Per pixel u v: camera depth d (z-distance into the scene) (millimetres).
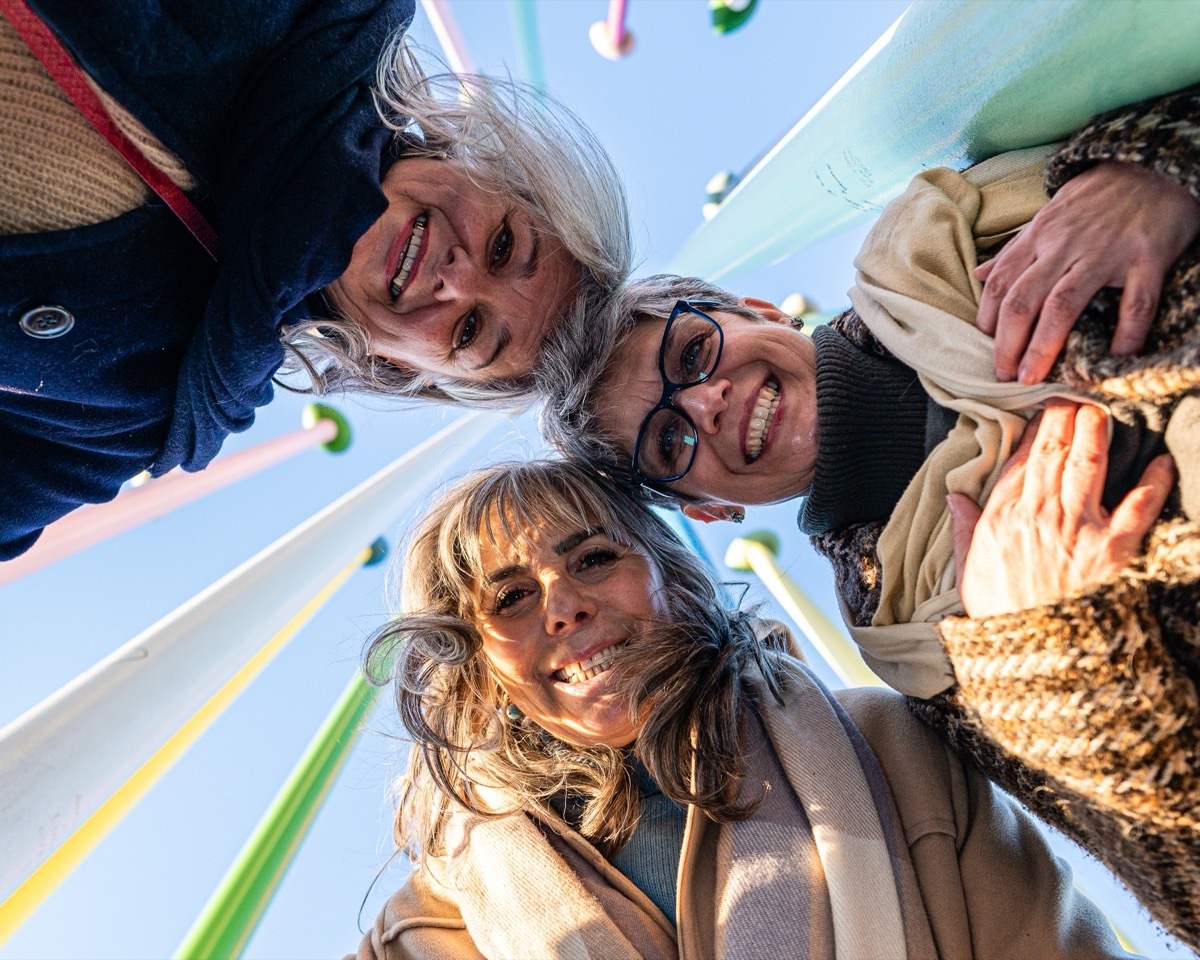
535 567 729
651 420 730
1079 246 529
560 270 772
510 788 772
